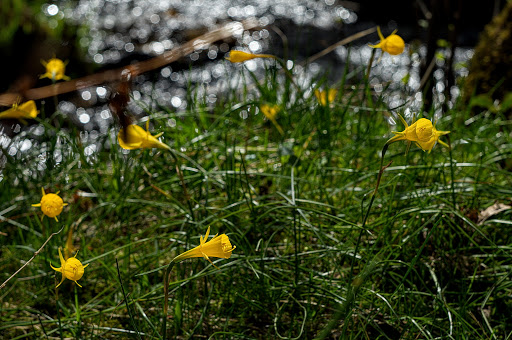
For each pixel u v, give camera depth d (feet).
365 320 6.56
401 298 6.90
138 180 9.58
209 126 11.95
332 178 9.78
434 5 14.05
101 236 9.02
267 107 10.11
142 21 31.81
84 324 6.90
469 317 6.66
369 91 10.87
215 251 4.88
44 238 8.19
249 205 7.70
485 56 13.85
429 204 8.19
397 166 9.44
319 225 7.51
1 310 6.94
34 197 9.94
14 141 11.18
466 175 9.16
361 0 33.14
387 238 7.45
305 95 14.78
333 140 10.32
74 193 9.80
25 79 18.56
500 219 8.00
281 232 8.47
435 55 13.58
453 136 10.89
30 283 8.07
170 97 23.68
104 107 23.07
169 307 6.97
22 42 24.03
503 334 6.51
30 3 26.68
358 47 28.76
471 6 29.30
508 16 13.74
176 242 7.32
